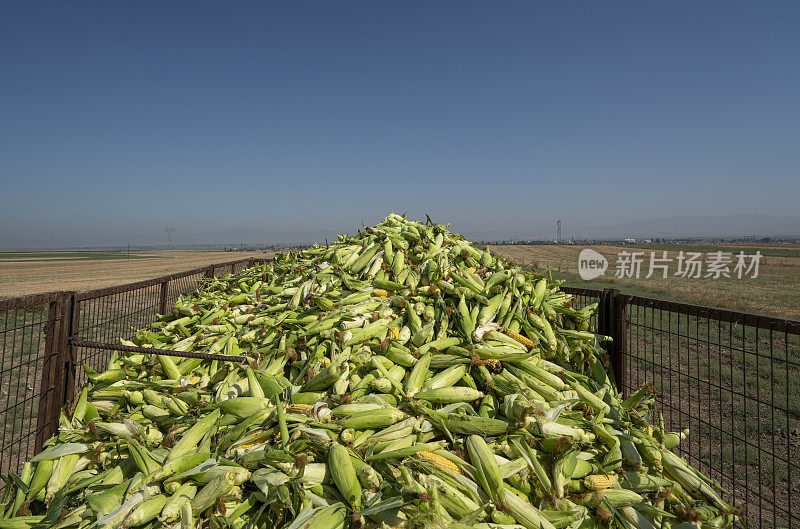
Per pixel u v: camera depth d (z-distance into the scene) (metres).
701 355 9.05
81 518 2.46
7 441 5.22
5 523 2.50
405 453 2.47
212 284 6.48
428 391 3.03
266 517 2.36
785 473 4.63
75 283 35.44
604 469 2.68
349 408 2.82
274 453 2.42
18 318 11.97
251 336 4.08
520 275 4.20
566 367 3.81
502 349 3.40
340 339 3.48
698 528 2.50
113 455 2.96
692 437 5.42
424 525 2.19
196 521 2.35
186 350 4.14
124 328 5.95
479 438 2.59
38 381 7.46
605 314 4.19
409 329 3.81
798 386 7.11
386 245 5.20
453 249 5.11
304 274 5.36
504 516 2.32
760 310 18.38
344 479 2.32
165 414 3.37
